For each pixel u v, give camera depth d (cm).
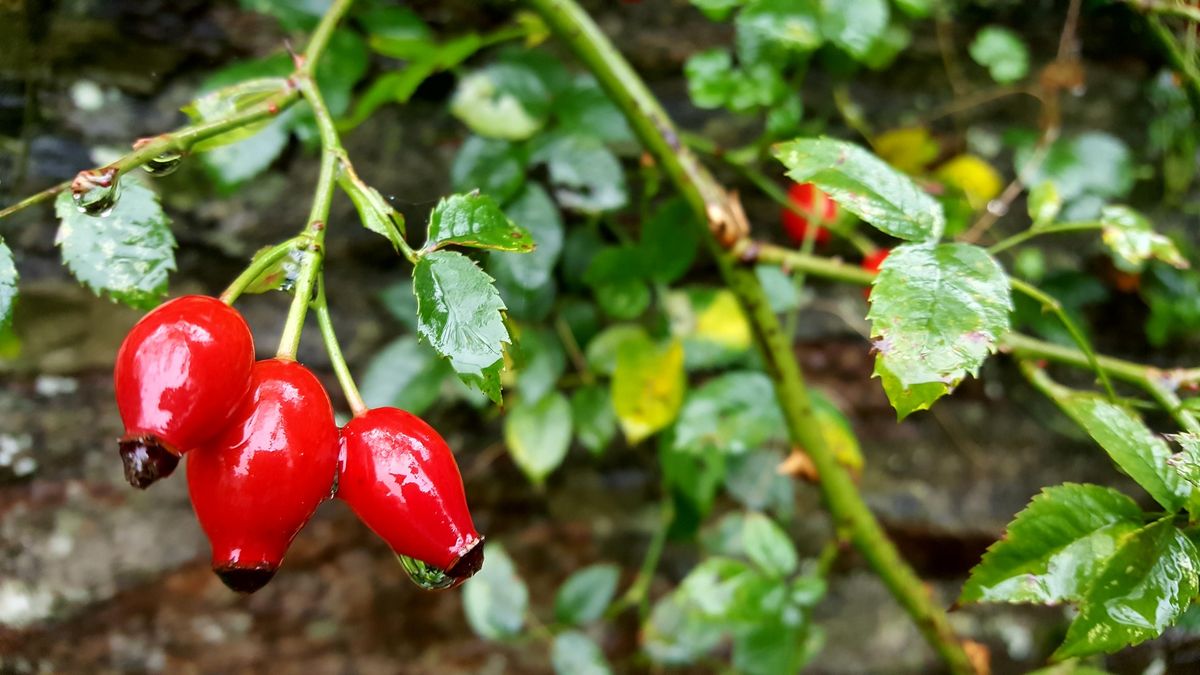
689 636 34
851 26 28
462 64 34
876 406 38
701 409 32
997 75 35
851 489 29
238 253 34
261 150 29
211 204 33
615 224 35
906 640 37
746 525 31
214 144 23
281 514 20
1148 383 26
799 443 29
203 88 30
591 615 33
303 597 34
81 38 31
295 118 29
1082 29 37
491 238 21
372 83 33
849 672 37
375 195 21
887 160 36
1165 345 38
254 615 34
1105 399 25
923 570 38
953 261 21
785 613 30
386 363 31
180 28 32
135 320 33
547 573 36
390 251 35
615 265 32
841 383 38
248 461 19
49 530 32
